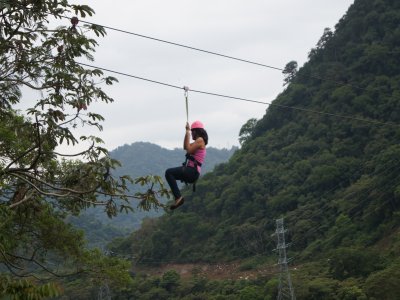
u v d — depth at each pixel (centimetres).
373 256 5547
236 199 8606
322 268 5984
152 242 8806
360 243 6281
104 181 1020
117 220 18950
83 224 12738
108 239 12381
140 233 9400
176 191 925
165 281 7138
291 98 10012
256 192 8488
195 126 962
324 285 5347
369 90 8450
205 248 8312
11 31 980
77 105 987
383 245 6116
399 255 5506
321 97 9338
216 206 8850
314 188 7775
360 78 8938
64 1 962
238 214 8475
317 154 8400
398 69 8625
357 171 7562
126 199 1038
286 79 10831
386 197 6619
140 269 8625
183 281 7275
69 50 989
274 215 7950
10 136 1164
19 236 1429
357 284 5194
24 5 962
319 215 7250
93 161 1012
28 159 1208
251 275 7038
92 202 1060
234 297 6081
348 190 7150
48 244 1695
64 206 1538
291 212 7562
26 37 983
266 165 8994
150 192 1020
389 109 8062
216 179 9550
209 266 7956
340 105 8812
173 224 8944
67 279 6231
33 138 1051
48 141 1008
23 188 1070
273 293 5719
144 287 7144
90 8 964
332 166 7669
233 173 9606
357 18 9850
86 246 1973
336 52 9919
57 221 1662
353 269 5534
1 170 959
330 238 6700
